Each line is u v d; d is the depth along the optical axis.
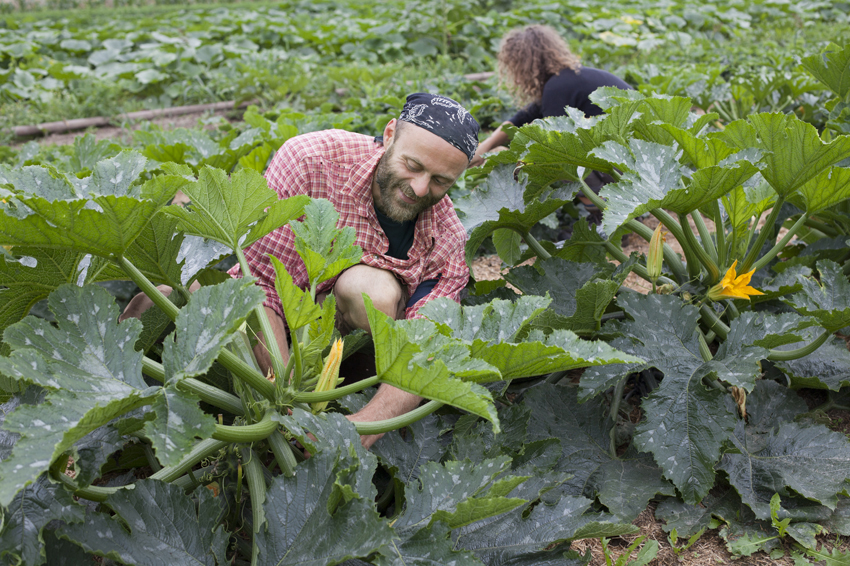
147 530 1.40
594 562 1.87
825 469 1.95
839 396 2.40
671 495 1.94
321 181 2.25
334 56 11.03
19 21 14.55
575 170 2.66
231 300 1.45
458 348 1.55
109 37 11.47
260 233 1.83
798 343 2.45
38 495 1.36
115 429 1.51
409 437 2.06
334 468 1.46
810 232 3.29
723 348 2.08
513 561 1.64
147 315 1.95
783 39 11.23
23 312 1.71
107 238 1.53
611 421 2.19
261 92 8.52
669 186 2.11
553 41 4.09
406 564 1.42
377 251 2.30
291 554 1.39
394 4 15.22
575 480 2.05
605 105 2.64
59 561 1.41
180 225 1.77
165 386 1.39
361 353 2.49
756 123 2.08
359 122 5.57
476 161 4.44
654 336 2.12
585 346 1.63
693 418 1.95
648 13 14.06
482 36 11.52
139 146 5.03
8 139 7.32
